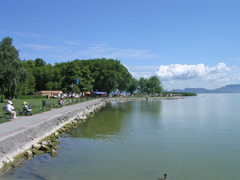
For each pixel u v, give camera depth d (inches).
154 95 5516.7
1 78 1779.0
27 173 426.9
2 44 1881.2
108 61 4274.1
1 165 429.1
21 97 3011.8
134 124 1087.6
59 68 4220.0
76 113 1258.6
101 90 4116.6
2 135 520.1
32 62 4736.7
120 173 446.6
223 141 729.0
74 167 470.3
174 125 1063.0
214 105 2704.2
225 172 462.3
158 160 530.0
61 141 703.7
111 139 741.9
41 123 709.9
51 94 3486.7
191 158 548.1
